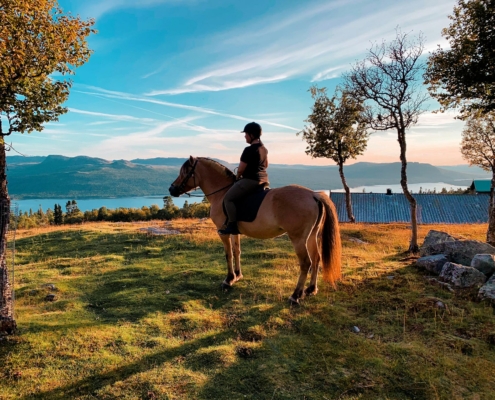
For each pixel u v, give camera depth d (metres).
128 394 3.27
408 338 4.27
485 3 7.75
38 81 4.48
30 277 7.54
